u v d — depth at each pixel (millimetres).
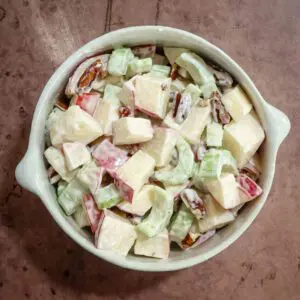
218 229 220
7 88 262
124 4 262
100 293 262
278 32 263
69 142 209
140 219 210
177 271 263
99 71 215
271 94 261
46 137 218
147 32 215
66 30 263
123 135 203
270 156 211
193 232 213
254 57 262
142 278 263
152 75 216
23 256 264
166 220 205
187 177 206
